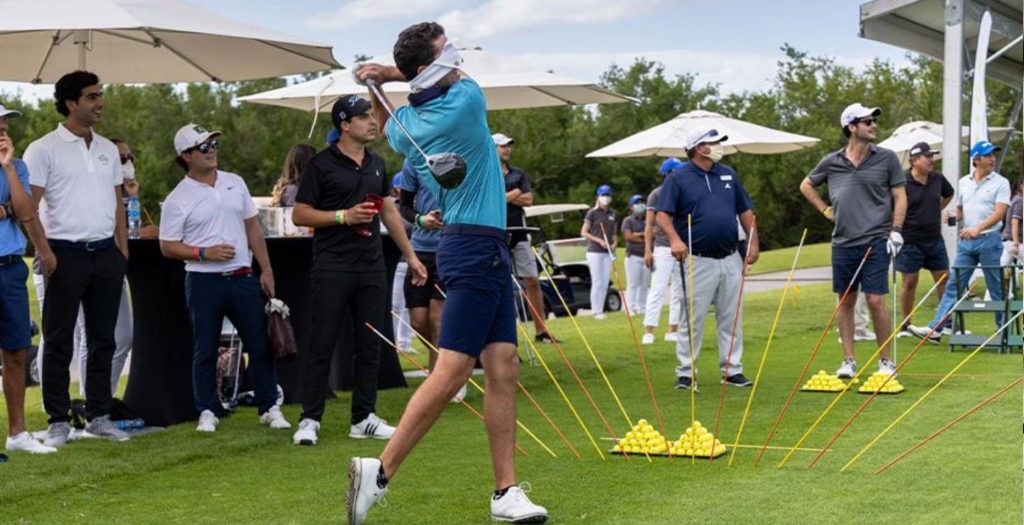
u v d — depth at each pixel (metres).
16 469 6.71
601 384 10.34
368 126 7.96
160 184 62.00
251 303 8.27
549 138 67.81
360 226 7.86
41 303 8.51
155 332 8.48
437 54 5.43
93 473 6.64
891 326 10.33
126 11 7.01
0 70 9.45
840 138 65.00
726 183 10.10
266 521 5.49
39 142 7.58
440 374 5.36
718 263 9.98
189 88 66.75
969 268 12.83
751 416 8.37
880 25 17.16
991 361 11.28
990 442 7.02
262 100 10.43
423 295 9.58
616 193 66.62
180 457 7.10
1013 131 21.41
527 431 7.28
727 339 10.15
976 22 16.38
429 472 6.54
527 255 13.13
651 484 6.09
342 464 6.96
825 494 5.74
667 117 71.50
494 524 5.34
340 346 10.23
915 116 62.22
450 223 5.40
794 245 62.31
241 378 9.61
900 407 8.53
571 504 5.66
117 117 65.19
